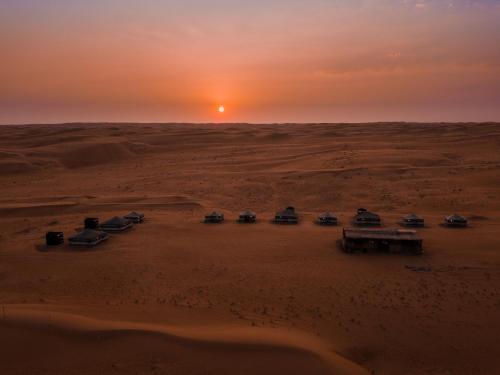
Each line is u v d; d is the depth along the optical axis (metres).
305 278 31.30
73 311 23.45
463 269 32.47
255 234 43.41
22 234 45.03
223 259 35.84
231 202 61.91
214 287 29.78
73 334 18.78
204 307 26.16
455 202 56.28
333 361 18.00
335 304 26.81
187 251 38.00
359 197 62.28
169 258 36.16
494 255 35.44
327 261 35.06
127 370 16.52
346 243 37.19
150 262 35.12
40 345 17.95
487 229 43.81
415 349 21.33
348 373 17.25
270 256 36.50
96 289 29.53
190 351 17.94
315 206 59.22
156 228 45.97
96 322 20.27
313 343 20.22
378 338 22.42
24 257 36.53
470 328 23.45
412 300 27.25
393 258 35.47
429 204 56.44
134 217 48.44
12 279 31.47
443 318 24.69
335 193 64.81
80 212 55.59
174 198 61.53
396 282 30.28
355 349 21.27
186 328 21.39
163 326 21.11
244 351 18.06
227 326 22.44
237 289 29.39
